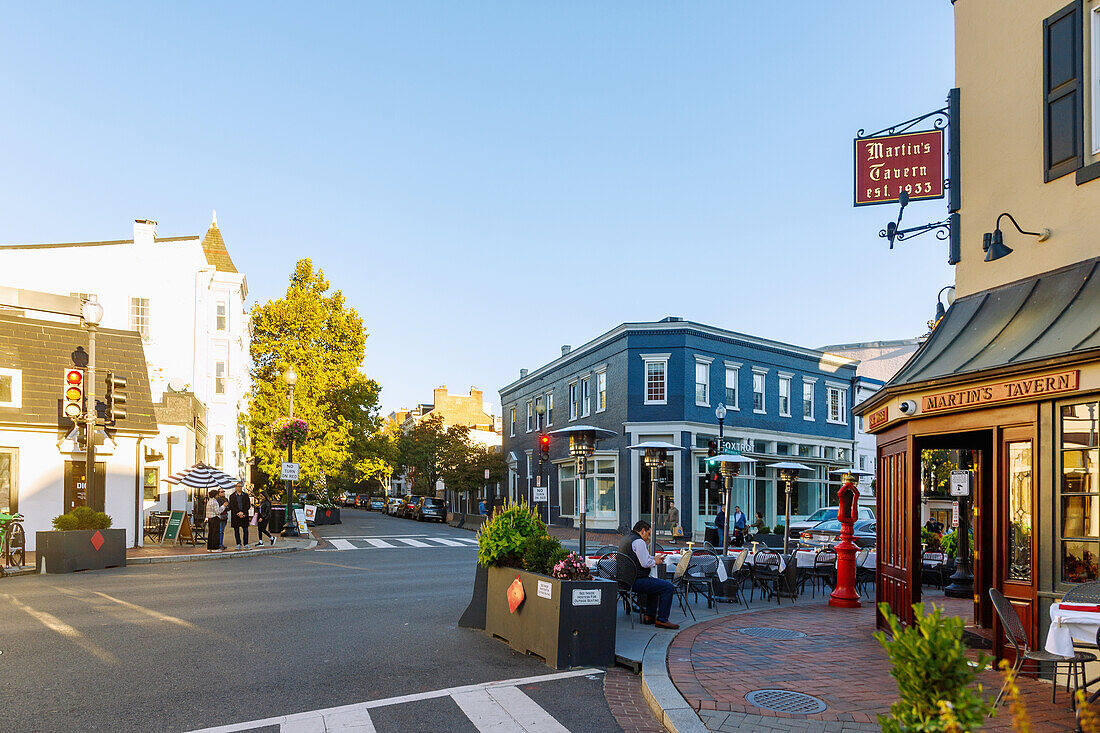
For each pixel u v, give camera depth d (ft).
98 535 58.65
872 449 147.74
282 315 137.80
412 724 20.99
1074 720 20.13
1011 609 22.33
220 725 20.68
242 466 165.17
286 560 68.03
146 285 132.16
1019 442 25.98
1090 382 22.99
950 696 11.88
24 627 34.17
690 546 46.37
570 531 120.57
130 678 25.49
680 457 111.96
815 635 33.09
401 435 218.59
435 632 33.65
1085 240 26.99
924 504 77.82
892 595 33.73
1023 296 28.73
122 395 64.69
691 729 19.99
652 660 27.40
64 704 22.56
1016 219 29.81
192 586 48.70
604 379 124.06
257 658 28.43
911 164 33.55
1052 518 24.36
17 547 59.67
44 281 128.26
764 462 118.32
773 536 79.41
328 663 27.76
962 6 32.86
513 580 31.07
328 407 140.15
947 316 32.24
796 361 130.62
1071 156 27.55
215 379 140.46
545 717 21.84
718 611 41.16
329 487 144.25
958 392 27.73
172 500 99.25
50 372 76.64
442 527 136.67
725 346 119.34
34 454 73.61
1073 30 27.61
